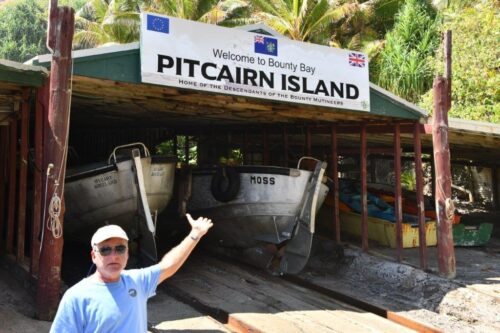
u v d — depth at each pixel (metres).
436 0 23.16
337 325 6.04
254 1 23.28
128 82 5.98
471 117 16.62
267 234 8.97
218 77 6.46
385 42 22.31
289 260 8.75
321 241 10.11
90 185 7.62
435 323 6.41
